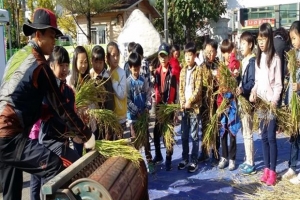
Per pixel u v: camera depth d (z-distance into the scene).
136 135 5.02
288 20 24.31
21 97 3.03
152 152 6.37
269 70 4.61
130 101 5.02
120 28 18.28
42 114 3.52
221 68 5.01
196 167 5.42
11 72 3.06
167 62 5.54
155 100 5.58
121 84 4.64
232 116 5.20
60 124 3.61
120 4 17.62
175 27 18.09
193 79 5.18
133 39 12.60
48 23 3.17
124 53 11.49
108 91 4.53
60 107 3.15
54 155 3.12
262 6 24.62
